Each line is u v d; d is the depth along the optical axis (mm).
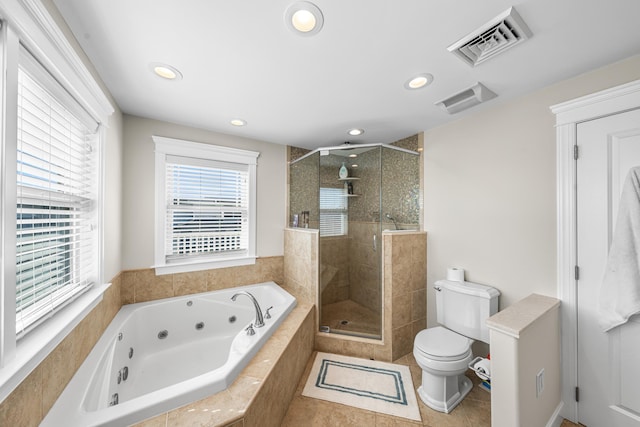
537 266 1724
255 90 1735
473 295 1916
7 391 750
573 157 1550
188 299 2326
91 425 939
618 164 1395
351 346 2277
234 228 2746
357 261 2549
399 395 1777
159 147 2277
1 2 735
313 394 1771
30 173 1016
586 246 1503
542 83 1638
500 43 1253
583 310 1516
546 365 1453
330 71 1510
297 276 2680
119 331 1708
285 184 3057
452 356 1616
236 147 2701
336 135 2709
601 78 1453
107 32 1173
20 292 957
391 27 1146
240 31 1170
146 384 1760
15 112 823
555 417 1521
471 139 2129
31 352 874
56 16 1028
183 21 1104
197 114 2152
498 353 1264
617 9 1031
